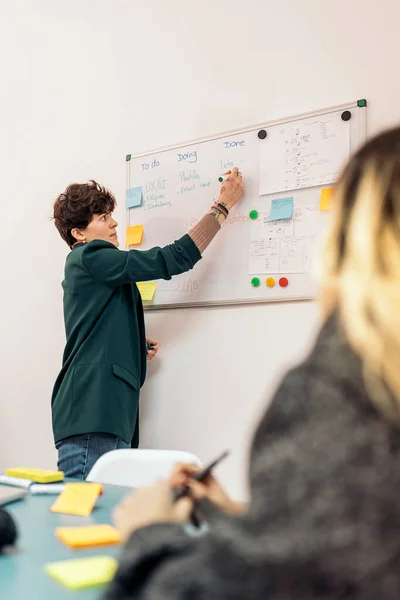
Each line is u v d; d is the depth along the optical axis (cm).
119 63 284
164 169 263
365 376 48
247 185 240
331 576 44
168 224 259
